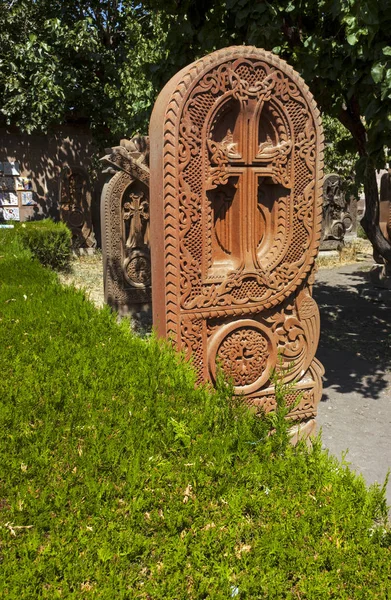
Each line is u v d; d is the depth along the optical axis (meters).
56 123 13.27
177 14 5.86
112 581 1.38
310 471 1.94
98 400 2.41
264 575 1.43
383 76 4.36
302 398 3.83
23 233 10.00
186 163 3.04
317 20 5.61
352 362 6.18
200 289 3.25
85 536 1.52
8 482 1.76
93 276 10.56
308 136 3.41
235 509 1.67
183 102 2.97
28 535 1.51
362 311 8.52
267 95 3.21
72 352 3.07
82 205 13.03
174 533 1.57
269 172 3.32
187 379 2.71
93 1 12.42
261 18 5.05
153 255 3.29
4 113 12.01
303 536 1.59
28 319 3.70
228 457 1.97
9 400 2.40
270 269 3.44
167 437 2.09
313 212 3.54
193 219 3.14
